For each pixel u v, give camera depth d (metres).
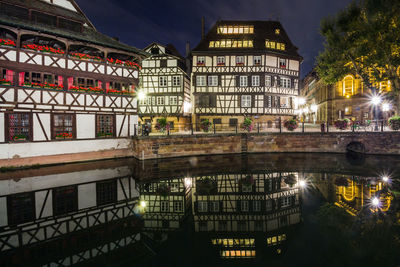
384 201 6.33
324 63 17.56
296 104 23.30
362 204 6.15
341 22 14.94
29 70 10.95
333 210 5.84
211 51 21.50
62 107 12.02
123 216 5.86
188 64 28.86
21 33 10.61
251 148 15.48
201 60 21.91
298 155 14.73
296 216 5.59
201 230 5.16
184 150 14.34
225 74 21.78
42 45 12.29
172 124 22.84
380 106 22.98
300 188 7.83
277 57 22.33
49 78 11.83
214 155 14.80
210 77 21.94
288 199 6.83
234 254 4.20
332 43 15.76
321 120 30.05
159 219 5.75
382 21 13.42
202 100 21.92
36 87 11.16
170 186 8.38
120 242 4.64
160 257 4.17
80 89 12.60
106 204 6.62
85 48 13.61
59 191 7.63
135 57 14.98
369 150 14.84
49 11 12.00
